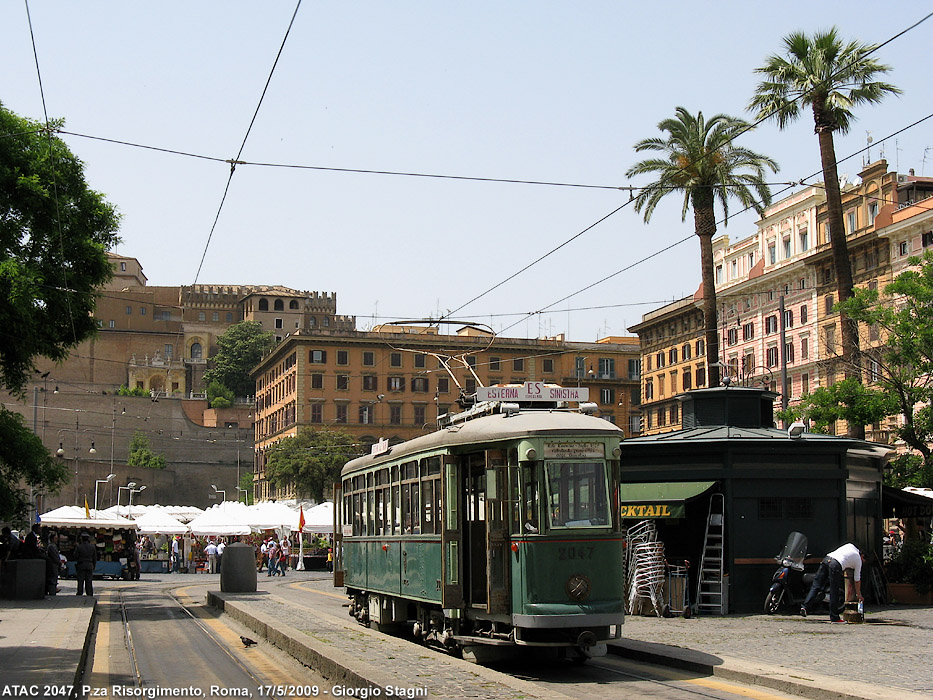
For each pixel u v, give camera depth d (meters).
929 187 66.69
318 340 111.25
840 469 24.09
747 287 82.94
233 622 23.50
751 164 42.62
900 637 18.19
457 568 16.05
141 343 161.50
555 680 14.21
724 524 23.33
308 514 62.00
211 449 131.75
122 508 65.12
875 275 66.88
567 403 16.94
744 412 25.98
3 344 29.70
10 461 32.28
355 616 22.80
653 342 102.88
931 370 31.73
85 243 30.75
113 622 23.80
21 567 29.23
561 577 14.80
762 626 20.30
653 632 19.22
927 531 29.17
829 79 35.88
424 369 113.50
